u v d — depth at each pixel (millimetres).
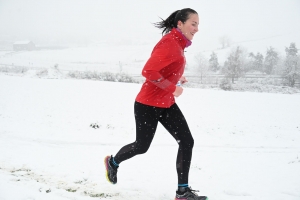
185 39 3076
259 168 5793
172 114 3266
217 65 66500
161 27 3260
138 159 5930
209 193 3918
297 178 4875
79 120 11070
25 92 15547
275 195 3883
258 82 49062
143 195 3645
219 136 10383
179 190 3266
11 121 9953
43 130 8938
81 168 4730
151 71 2855
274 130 11867
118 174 4641
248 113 14688
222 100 17812
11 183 3549
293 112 15523
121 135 9312
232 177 4930
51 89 17078
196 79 53500
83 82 21797
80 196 3404
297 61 47469
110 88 19344
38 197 3076
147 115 3145
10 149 5895
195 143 8938
